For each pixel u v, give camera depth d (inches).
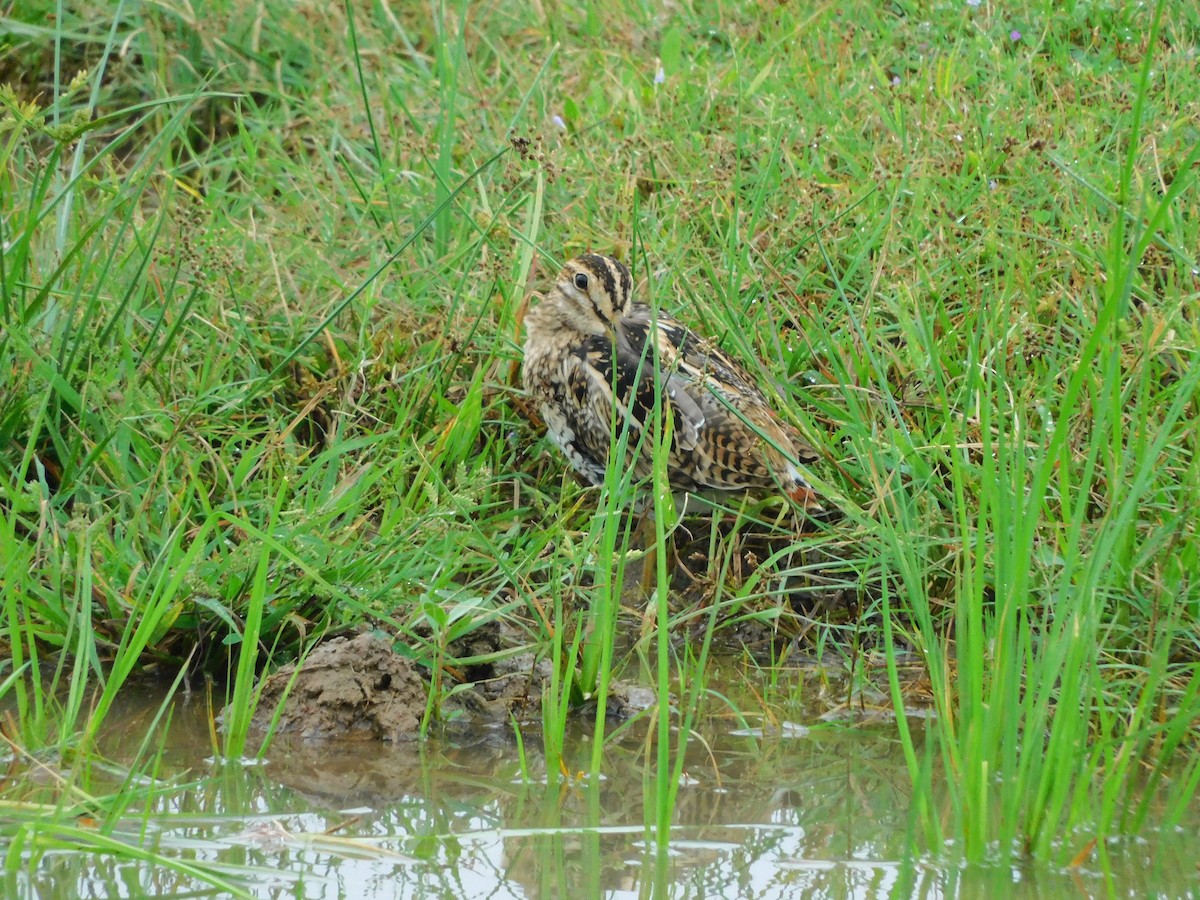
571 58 650.8
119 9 495.2
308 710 363.9
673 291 502.3
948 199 519.8
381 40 668.7
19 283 436.1
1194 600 372.2
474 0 688.4
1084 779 295.6
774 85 591.2
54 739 345.7
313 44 663.8
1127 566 375.9
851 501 419.2
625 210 522.9
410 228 537.0
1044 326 459.8
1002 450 309.3
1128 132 538.6
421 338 490.0
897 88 575.2
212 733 348.5
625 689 384.8
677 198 520.7
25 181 528.1
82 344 443.5
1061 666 312.7
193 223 504.7
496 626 395.9
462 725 369.7
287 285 510.0
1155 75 563.8
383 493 418.0
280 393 478.3
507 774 342.0
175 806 321.1
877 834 310.3
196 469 413.7
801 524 438.3
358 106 624.1
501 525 443.5
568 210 536.4
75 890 284.0
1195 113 522.6
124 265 470.3
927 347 447.8
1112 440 381.1
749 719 372.2
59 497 409.1
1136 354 425.4
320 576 382.9
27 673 379.9
